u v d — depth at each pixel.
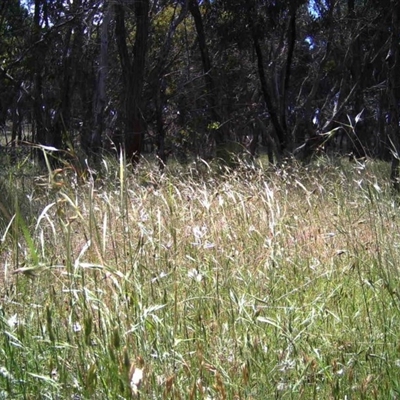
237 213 5.32
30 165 10.62
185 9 22.50
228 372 3.39
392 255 4.74
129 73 18.22
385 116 18.36
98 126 18.89
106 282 3.66
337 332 4.00
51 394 3.12
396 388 3.42
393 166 9.30
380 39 21.53
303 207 6.37
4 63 18.19
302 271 4.85
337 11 21.25
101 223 4.81
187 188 6.82
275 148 19.86
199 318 3.76
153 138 26.11
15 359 3.39
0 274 4.43
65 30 20.19
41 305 3.84
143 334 3.32
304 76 27.48
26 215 6.77
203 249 4.68
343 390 3.38
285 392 3.29
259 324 3.96
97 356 3.26
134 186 6.52
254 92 25.77
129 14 22.00
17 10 18.17
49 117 21.97
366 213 5.80
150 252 4.30
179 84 26.19
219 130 22.91
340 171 7.93
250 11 18.97
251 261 4.86
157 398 3.11
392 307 4.22
